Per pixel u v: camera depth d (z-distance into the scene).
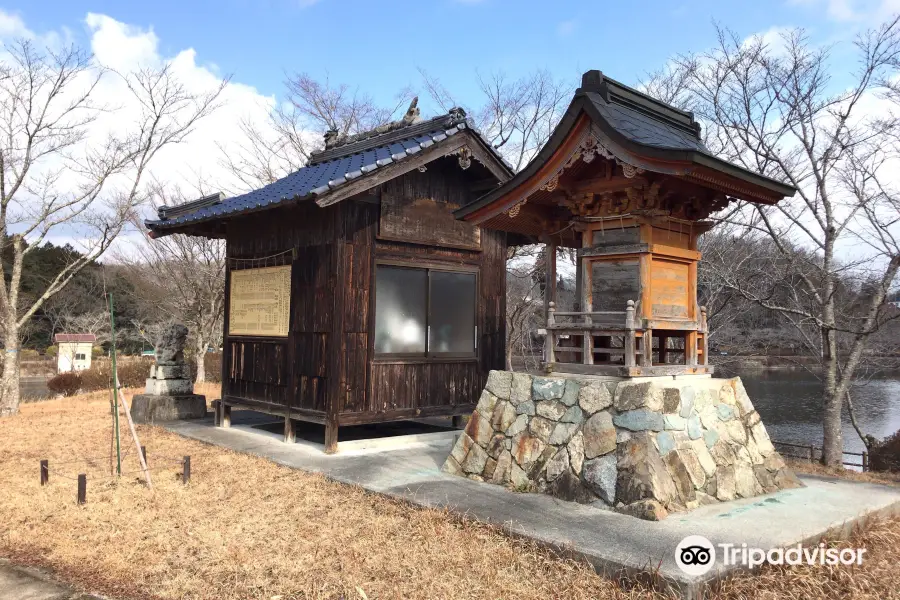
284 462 8.18
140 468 8.08
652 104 7.25
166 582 4.77
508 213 7.42
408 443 9.80
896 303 13.98
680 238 7.19
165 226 11.17
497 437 7.24
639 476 5.76
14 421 12.20
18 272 14.41
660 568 4.37
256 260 10.57
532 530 5.25
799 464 12.48
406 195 9.75
